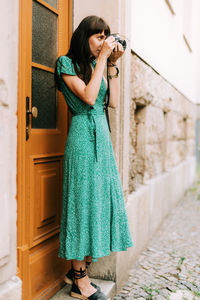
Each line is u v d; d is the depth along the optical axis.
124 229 2.03
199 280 2.72
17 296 1.41
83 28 1.86
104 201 1.91
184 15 6.45
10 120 1.38
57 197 2.24
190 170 7.37
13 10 1.38
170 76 4.83
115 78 2.10
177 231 4.12
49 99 2.17
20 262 1.80
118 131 2.45
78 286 2.07
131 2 2.80
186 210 5.20
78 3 2.40
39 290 2.03
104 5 2.37
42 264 2.06
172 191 5.14
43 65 2.08
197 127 10.91
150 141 3.86
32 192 1.93
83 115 1.90
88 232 1.87
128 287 2.56
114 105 2.13
